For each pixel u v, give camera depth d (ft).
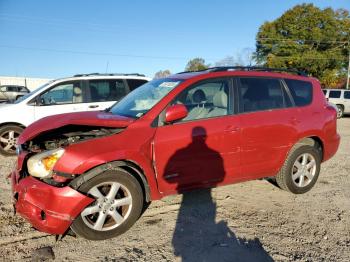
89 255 11.34
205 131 13.89
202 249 11.80
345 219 14.49
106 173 11.95
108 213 12.19
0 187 17.76
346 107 71.00
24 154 12.48
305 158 17.33
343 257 11.48
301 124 16.62
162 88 14.75
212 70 15.34
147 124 13.01
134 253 11.49
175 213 14.64
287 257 11.41
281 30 146.20
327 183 19.52
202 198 16.39
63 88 26.71
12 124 25.29
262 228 13.46
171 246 11.97
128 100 15.94
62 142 12.12
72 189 11.27
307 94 17.57
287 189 17.16
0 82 140.05
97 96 27.37
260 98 15.85
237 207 15.46
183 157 13.48
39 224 11.32
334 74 138.92
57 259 11.06
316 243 12.39
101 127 13.11
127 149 12.19
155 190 13.09
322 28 139.74
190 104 14.06
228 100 14.96
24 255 11.24
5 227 13.12
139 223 13.66
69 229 12.59
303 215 14.79
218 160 14.35
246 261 11.12
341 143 34.14
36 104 25.89
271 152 15.84
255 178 15.98
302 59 135.64
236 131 14.60
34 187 11.35
